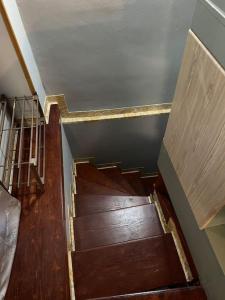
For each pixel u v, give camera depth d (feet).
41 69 5.80
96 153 8.48
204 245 3.87
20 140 4.86
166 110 7.31
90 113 7.07
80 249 5.73
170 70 6.26
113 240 5.90
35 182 4.72
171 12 5.09
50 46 5.36
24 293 3.67
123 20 5.10
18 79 5.01
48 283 3.75
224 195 2.95
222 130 2.77
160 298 4.27
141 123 7.53
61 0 4.64
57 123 5.98
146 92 6.77
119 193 7.94
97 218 6.29
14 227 4.04
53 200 4.54
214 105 2.86
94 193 7.75
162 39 5.55
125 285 4.88
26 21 4.86
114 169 9.03
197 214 3.87
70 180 7.14
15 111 5.51
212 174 3.15
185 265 5.04
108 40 5.41
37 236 4.16
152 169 9.77
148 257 5.22
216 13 2.56
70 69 5.89
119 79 6.30
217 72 2.69
